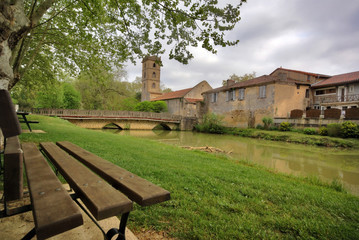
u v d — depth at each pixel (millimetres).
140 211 2676
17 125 1628
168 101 52000
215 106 38156
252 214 2842
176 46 4496
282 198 3643
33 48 9969
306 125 23750
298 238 2354
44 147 3072
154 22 5348
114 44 7051
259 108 29188
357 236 2475
